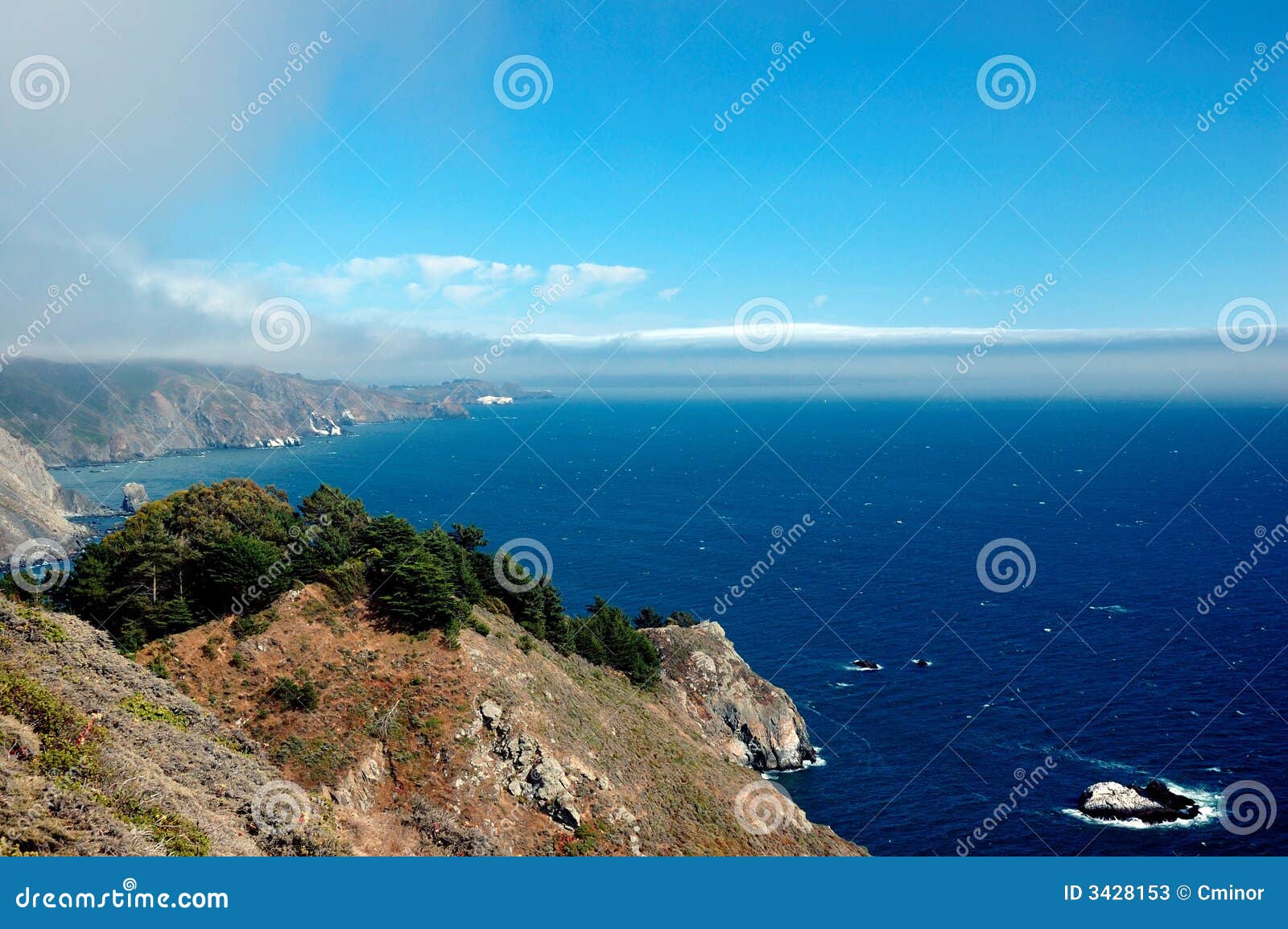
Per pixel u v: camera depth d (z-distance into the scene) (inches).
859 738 4498.0
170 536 2827.3
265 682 2447.1
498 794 2267.5
